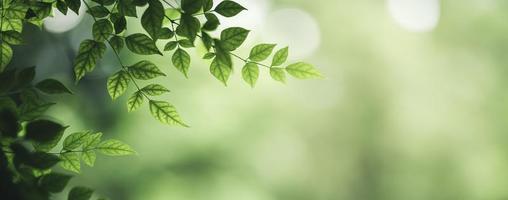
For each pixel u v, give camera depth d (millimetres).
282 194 21406
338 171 21422
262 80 19891
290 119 21141
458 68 20406
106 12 2463
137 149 16516
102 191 16328
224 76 2545
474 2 20578
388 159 20609
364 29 21312
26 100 2459
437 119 20047
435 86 20469
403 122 20422
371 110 20859
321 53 22109
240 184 18531
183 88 17578
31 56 12328
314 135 21547
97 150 2590
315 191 21656
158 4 2387
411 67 20719
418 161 20000
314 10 22391
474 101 19969
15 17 2541
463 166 19484
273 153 20531
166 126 16641
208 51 2500
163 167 17031
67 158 2570
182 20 2416
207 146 17703
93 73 14297
